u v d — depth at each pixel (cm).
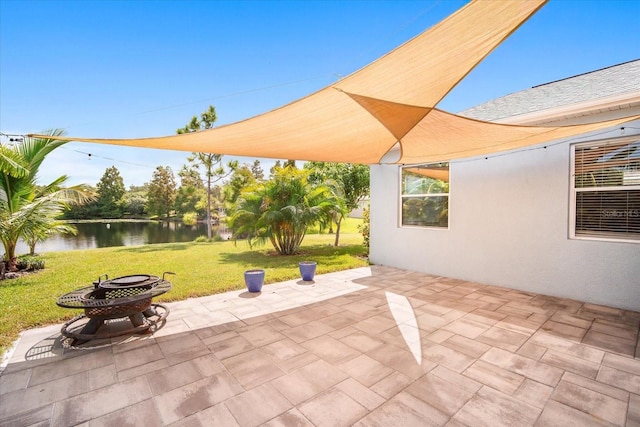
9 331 443
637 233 525
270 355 379
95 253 1209
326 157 673
